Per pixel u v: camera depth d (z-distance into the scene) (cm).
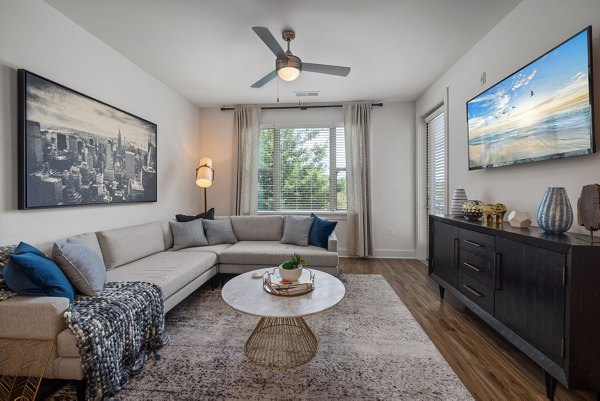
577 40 161
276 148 480
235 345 198
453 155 328
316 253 313
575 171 174
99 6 219
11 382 154
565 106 170
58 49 224
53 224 221
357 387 155
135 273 231
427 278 352
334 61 314
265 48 286
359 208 446
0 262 163
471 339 207
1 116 185
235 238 375
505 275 184
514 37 226
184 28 250
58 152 220
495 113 236
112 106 278
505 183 241
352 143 451
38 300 147
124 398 148
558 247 141
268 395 149
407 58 309
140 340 177
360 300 280
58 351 143
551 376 145
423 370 170
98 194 261
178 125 414
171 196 395
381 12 229
